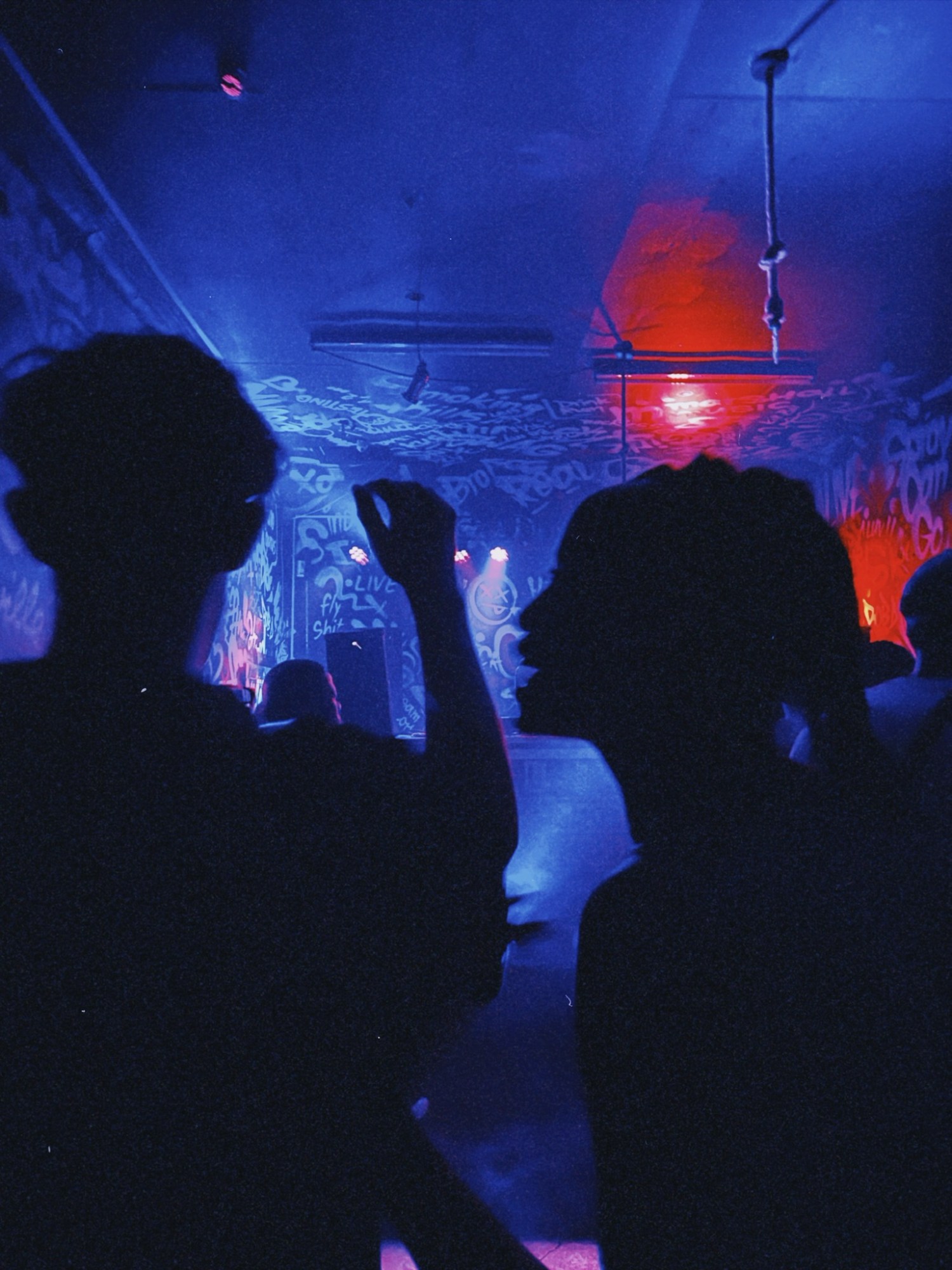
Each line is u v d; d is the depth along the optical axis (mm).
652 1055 598
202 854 593
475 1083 3318
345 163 3336
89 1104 565
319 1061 586
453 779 618
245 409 677
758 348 5457
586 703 723
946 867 647
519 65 2807
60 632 640
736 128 3164
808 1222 561
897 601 6695
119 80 2859
